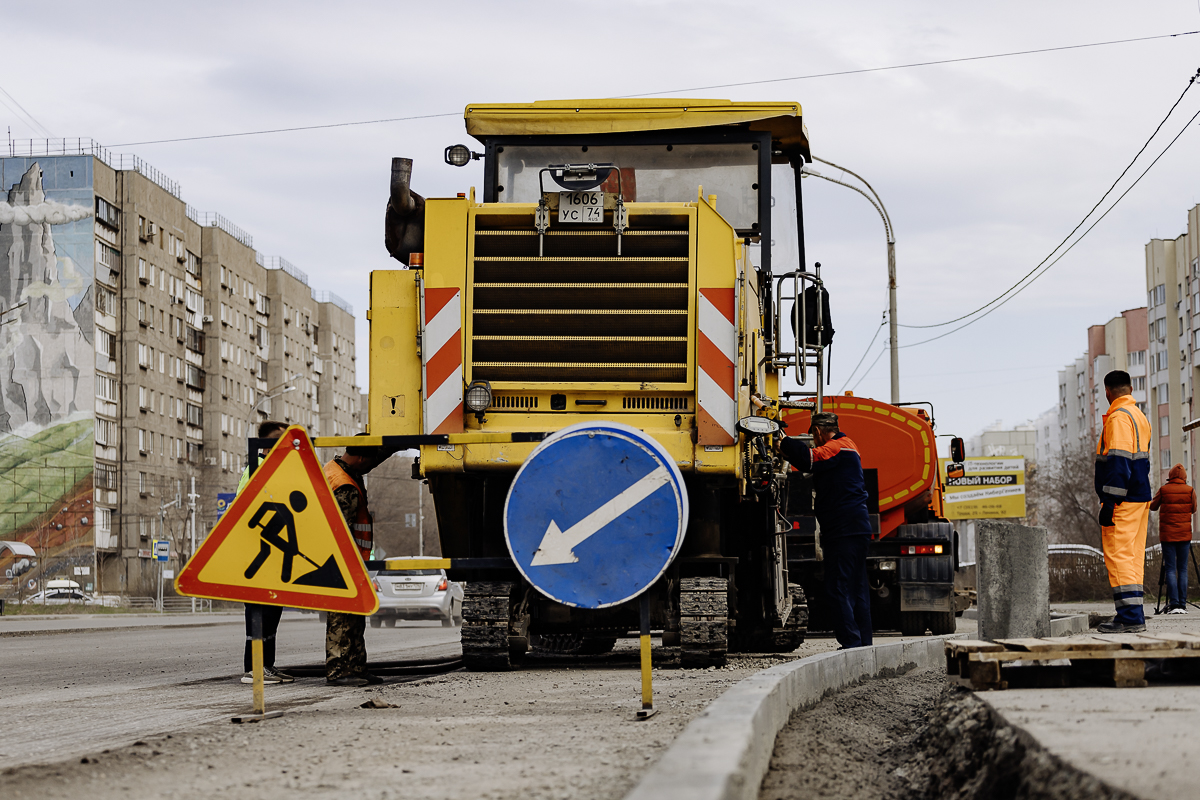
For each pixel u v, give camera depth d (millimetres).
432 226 10289
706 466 9984
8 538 79750
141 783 5020
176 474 93000
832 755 6035
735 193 11461
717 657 10406
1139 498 10914
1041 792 4184
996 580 8898
